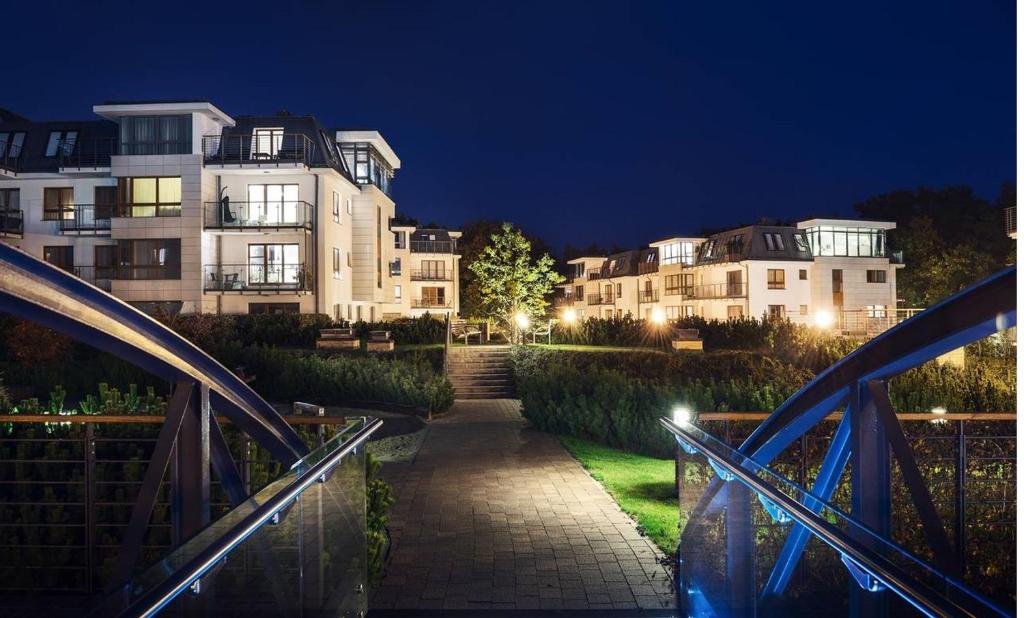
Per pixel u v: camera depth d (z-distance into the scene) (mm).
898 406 12195
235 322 28406
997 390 14539
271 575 3547
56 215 35281
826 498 5078
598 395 14008
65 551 5918
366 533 5574
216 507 5914
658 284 64812
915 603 2211
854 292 53812
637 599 5656
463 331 32312
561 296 85562
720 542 4754
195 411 4133
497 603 5570
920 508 3906
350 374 18844
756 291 52656
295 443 5391
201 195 33219
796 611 4352
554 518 8086
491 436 14445
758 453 5324
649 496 9117
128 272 33469
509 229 42812
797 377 17438
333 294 36094
